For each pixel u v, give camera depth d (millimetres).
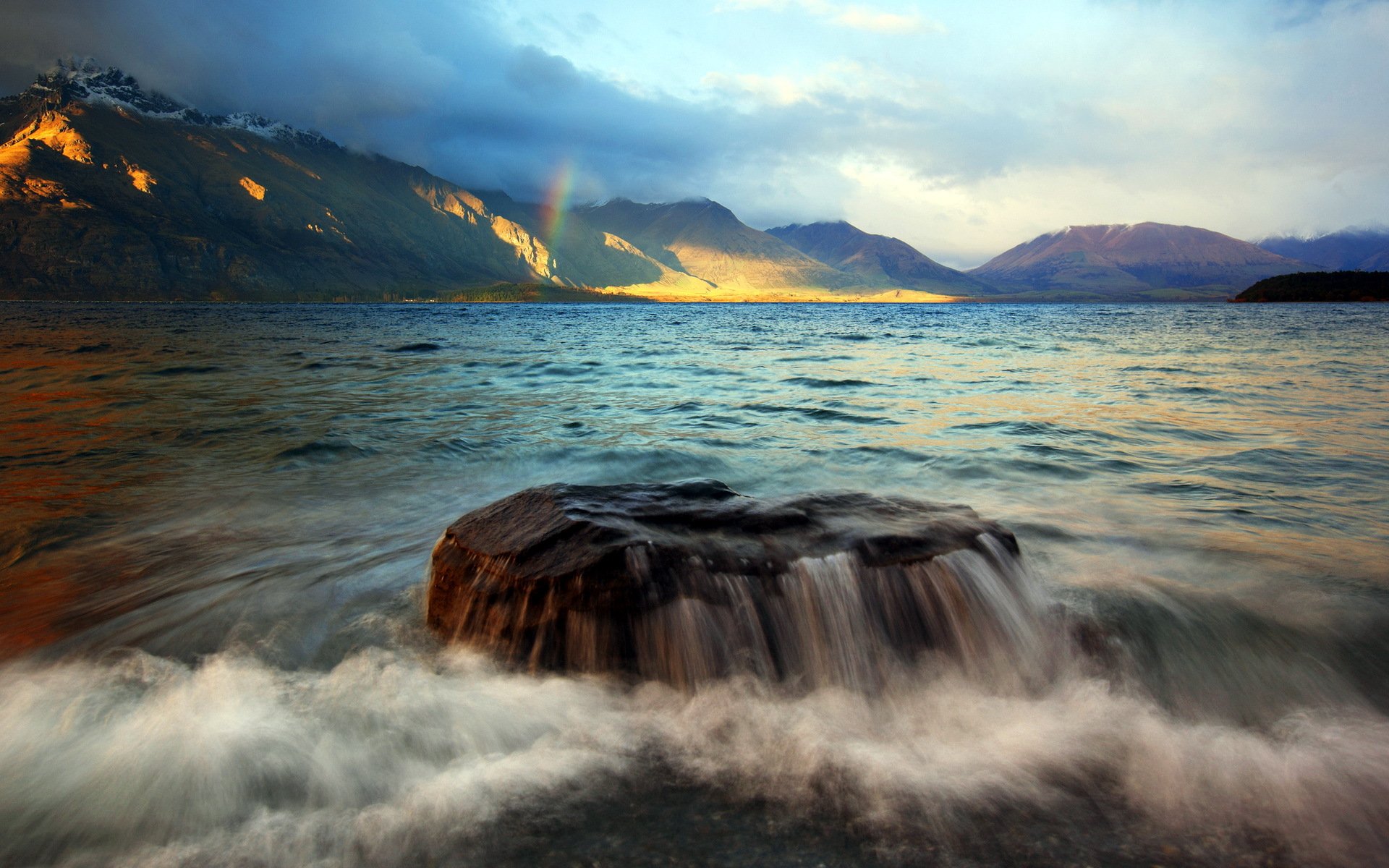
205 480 8664
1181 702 3748
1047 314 118062
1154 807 2850
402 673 3906
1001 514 7082
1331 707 3689
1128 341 39031
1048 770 3100
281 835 2660
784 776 3039
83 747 3197
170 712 3475
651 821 2729
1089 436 11367
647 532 4301
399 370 22594
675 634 3848
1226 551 5879
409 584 5285
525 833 2658
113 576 5465
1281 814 2797
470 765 3100
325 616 4676
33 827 2715
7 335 42500
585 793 2910
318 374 21094
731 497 5035
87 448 10344
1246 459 9727
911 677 3959
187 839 2650
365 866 2498
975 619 4238
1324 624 4453
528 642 3945
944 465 9398
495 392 17188
